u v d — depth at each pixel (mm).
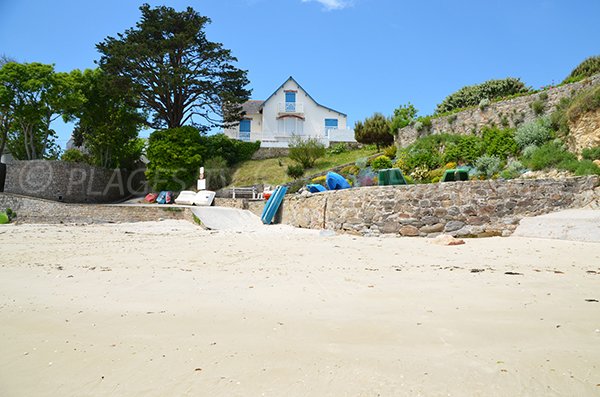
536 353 2916
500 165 19438
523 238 10195
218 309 4363
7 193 28125
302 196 16422
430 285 5418
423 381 2523
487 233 11438
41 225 17641
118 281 5957
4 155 38031
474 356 2896
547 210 11570
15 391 2486
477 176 18984
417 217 11961
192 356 3018
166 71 33062
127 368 2814
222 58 35719
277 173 34312
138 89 33250
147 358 2986
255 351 3104
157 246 10312
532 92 22219
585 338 3215
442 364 2773
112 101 35750
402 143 28750
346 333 3494
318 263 7590
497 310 4094
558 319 3730
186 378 2643
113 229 15727
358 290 5223
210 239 11992
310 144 33906
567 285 5230
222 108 37906
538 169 17016
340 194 13453
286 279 6074
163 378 2650
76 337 3479
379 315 4016
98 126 34406
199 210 19875
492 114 23219
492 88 31719
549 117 19734
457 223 11695
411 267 6992
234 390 2467
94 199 32312
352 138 43500
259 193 28016
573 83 19922
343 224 13180
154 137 34094
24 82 28984
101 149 34875
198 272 6734
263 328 3682
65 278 6199
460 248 9203
